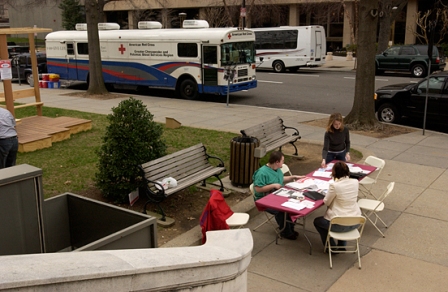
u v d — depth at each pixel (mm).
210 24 42188
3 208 3336
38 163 9570
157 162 7031
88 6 19750
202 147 8055
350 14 40062
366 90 12820
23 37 54500
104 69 21422
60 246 4320
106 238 3385
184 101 18672
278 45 29719
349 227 5578
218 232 3354
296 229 6730
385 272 5469
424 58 26062
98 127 13336
